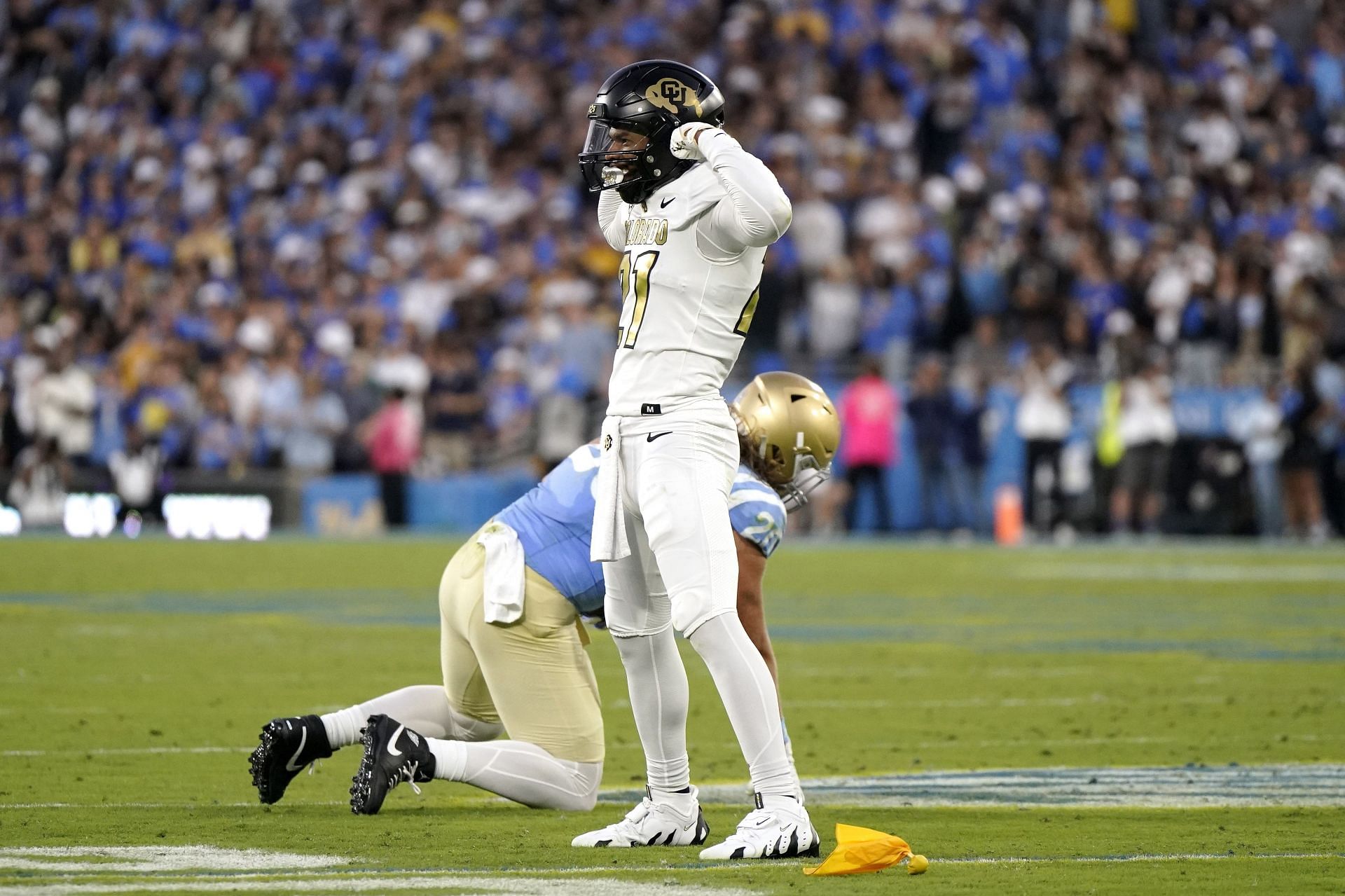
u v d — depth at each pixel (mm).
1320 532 78500
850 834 15812
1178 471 79812
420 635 38906
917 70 97188
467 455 79250
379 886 14703
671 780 17641
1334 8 107375
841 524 80188
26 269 91375
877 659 36219
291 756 19281
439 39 100688
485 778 18984
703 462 16938
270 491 79688
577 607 19594
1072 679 32875
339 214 92438
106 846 16625
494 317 84938
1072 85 97250
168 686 29984
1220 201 94750
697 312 17016
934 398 77375
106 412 80062
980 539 78688
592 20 101625
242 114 99062
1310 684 32125
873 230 85438
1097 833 18000
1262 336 81000
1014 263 83250
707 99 17375
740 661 16703
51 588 50750
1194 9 104875
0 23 102938
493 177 93812
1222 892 14789
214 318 84750
